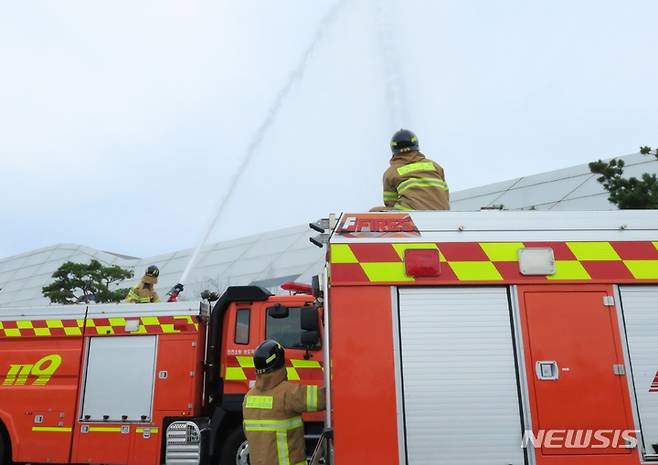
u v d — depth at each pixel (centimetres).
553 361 332
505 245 354
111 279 2581
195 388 680
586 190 2345
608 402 325
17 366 711
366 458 317
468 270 349
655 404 326
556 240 356
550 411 324
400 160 460
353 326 338
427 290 346
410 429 322
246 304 689
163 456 673
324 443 373
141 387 688
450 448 321
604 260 351
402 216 365
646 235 357
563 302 343
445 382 330
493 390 329
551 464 317
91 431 682
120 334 708
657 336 338
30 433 687
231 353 673
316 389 374
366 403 326
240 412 659
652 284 347
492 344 337
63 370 702
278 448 371
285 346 666
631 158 2141
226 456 647
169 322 704
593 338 336
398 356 334
